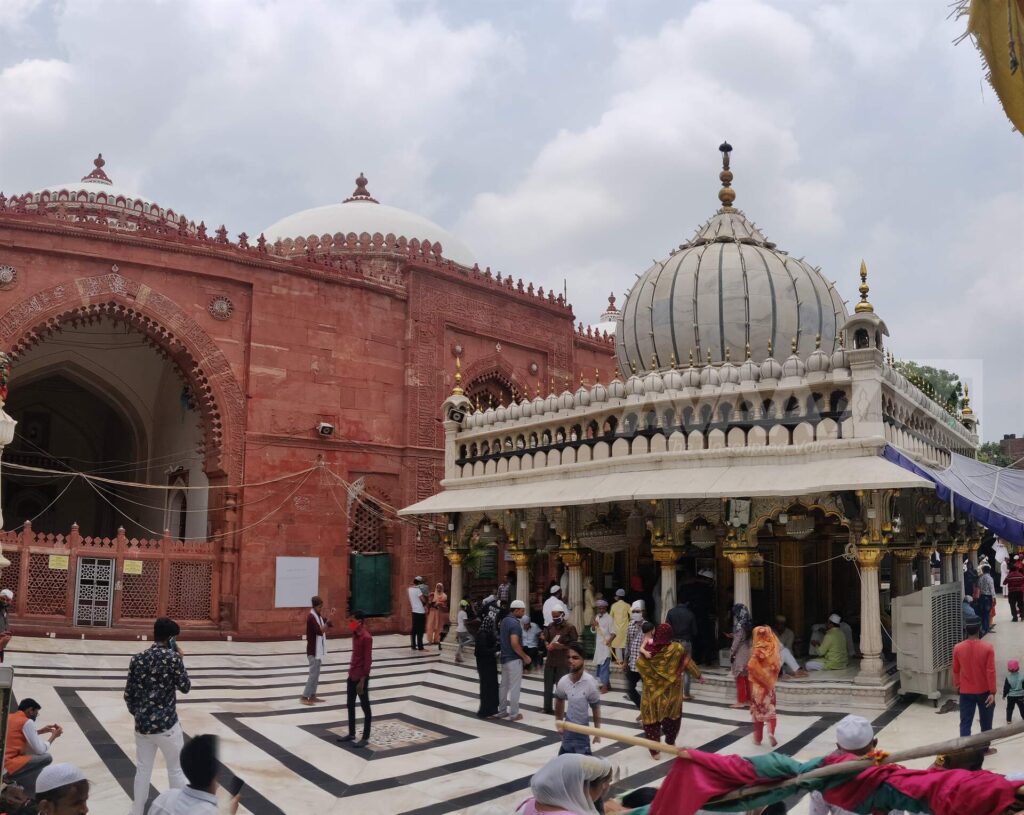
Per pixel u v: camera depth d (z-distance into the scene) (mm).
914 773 2631
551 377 19844
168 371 19047
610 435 11078
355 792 5887
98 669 10633
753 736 7375
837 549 11672
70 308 13969
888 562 14906
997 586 19656
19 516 22062
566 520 11344
